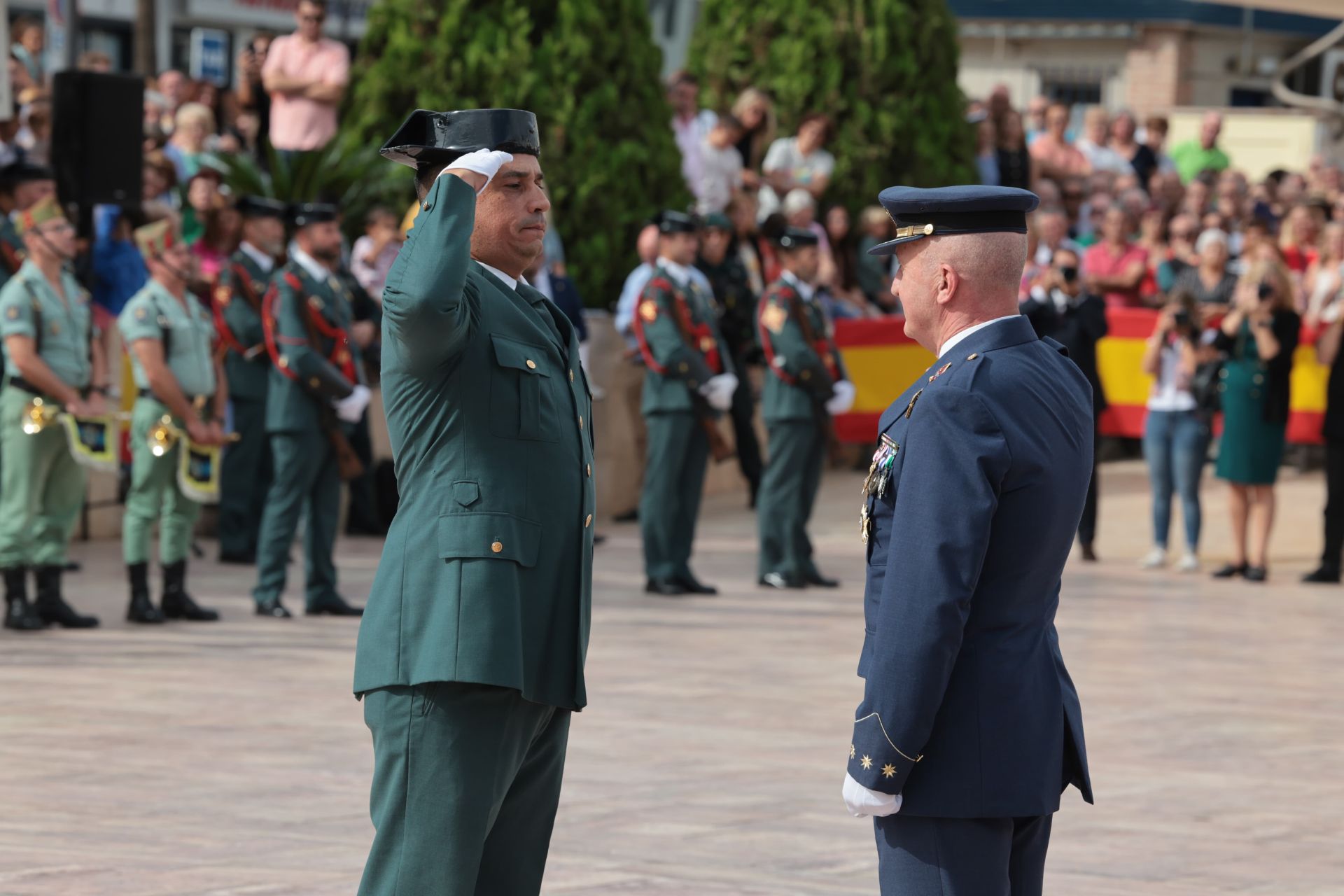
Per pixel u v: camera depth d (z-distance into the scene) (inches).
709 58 2122.3
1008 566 415.2
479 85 1733.5
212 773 783.1
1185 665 1106.1
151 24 2230.6
